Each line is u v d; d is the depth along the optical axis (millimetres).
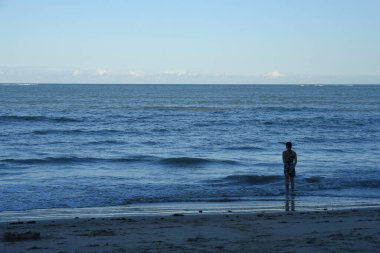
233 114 63656
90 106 77938
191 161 25750
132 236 10086
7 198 16094
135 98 112125
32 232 10297
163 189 18266
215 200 16391
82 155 28406
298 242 9258
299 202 16188
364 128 47188
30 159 25453
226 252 8367
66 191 17516
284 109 75312
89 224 11836
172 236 10070
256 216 13133
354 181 20141
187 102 96125
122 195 16953
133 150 31328
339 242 9180
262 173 22625
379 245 8883
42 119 51125
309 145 34469
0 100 94375
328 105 89875
